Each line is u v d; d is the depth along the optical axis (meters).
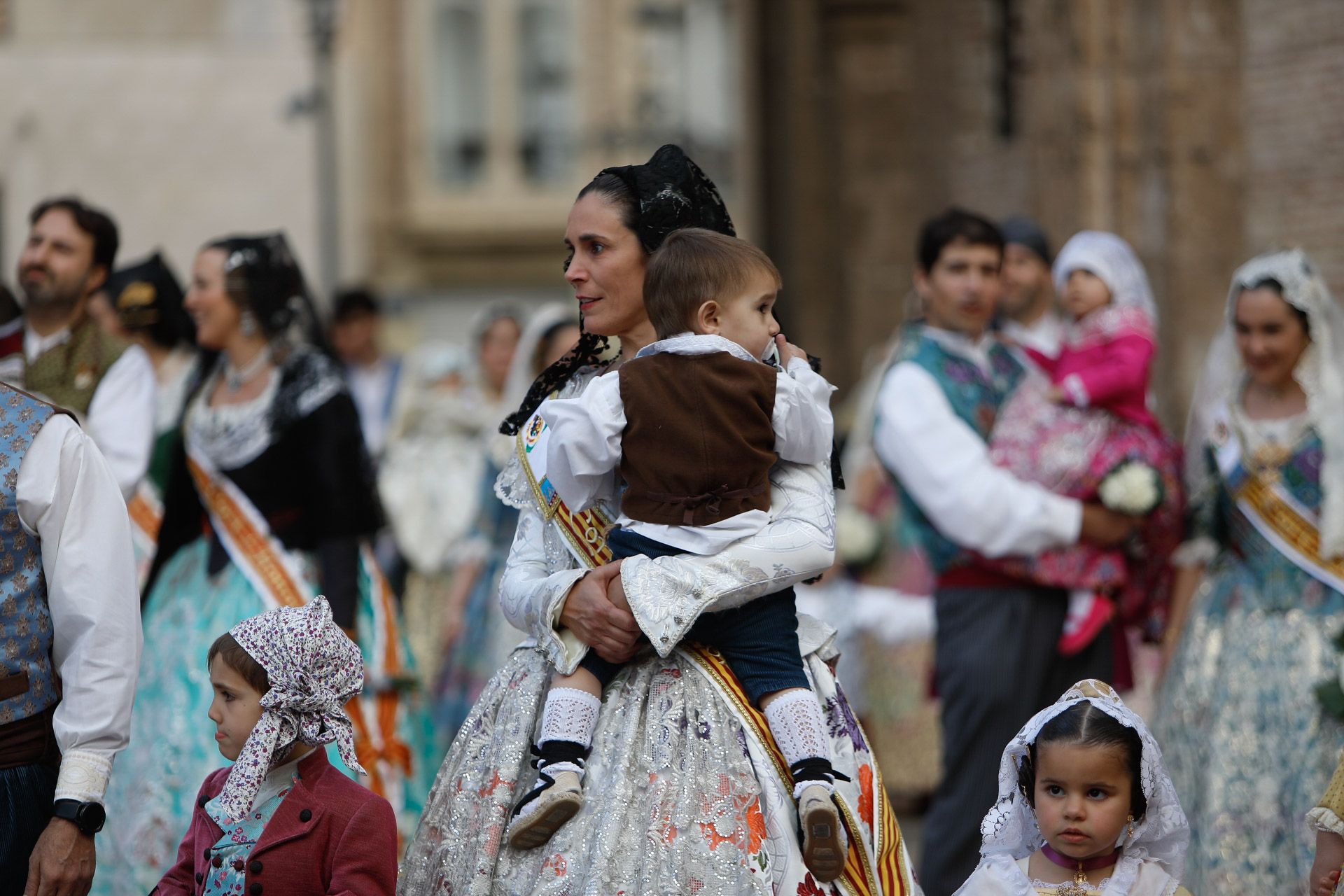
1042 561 9.45
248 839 6.16
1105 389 9.52
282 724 6.07
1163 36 14.51
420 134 44.72
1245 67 13.95
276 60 30.84
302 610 6.24
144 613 9.16
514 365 16.86
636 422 5.92
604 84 44.78
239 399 9.22
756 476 5.93
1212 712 8.64
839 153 23.45
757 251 6.07
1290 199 13.47
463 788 6.12
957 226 9.84
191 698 8.74
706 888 5.67
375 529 9.34
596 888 5.63
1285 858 8.24
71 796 6.45
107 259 9.52
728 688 5.97
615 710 6.02
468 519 16.70
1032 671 9.50
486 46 44.91
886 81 23.25
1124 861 6.37
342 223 39.31
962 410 9.69
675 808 5.78
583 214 6.33
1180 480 9.75
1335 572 8.45
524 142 45.06
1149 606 9.77
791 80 23.55
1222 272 14.55
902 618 13.68
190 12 32.38
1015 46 17.23
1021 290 11.63
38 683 6.59
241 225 30.84
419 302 44.88
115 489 6.74
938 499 9.53
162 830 8.55
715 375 5.87
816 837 5.67
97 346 9.41
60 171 30.61
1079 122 14.80
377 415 18.94
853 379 23.33
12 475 6.48
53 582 6.57
